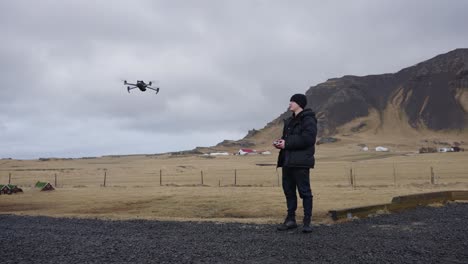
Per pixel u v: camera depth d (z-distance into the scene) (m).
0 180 56.28
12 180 56.84
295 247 5.83
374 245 5.87
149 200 16.97
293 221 7.67
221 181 50.56
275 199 15.44
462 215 9.25
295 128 7.60
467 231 6.91
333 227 7.78
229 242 6.30
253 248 5.81
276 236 6.82
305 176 7.38
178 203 15.70
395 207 10.30
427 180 41.62
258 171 72.56
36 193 23.38
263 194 17.48
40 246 6.28
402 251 5.49
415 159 96.25
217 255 5.44
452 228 7.28
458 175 49.06
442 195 12.30
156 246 6.09
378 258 5.14
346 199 15.27
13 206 17.09
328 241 6.22
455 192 12.84
